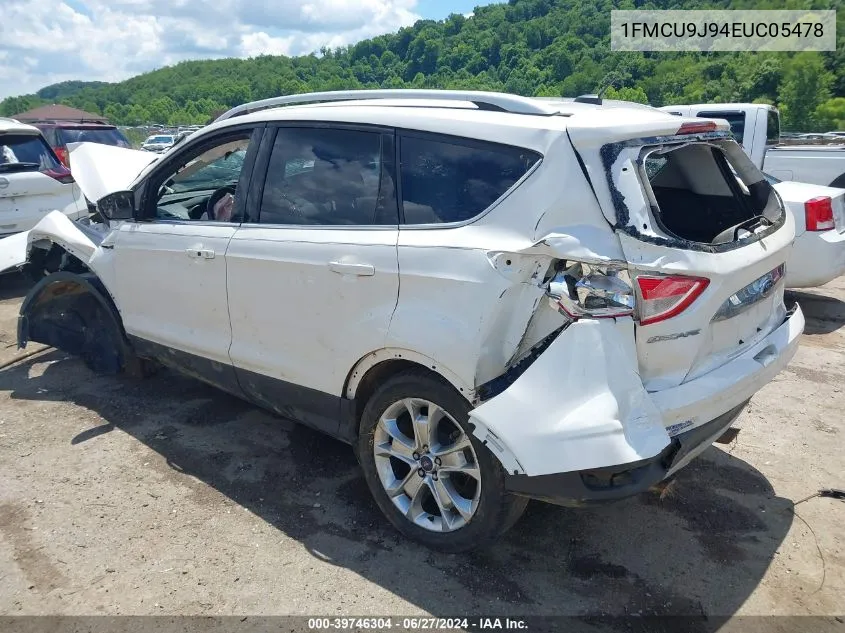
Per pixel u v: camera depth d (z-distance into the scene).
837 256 6.30
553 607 2.69
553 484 2.45
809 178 9.64
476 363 2.58
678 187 3.75
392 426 3.03
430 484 2.92
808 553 3.03
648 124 2.66
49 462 3.78
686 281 2.45
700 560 2.98
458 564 2.94
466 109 2.96
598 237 2.44
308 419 3.42
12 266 5.38
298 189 3.34
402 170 2.96
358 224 3.07
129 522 3.23
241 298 3.49
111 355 4.81
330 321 3.09
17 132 7.83
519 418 2.44
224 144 3.78
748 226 2.99
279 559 2.97
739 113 8.82
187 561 2.95
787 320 3.23
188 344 3.89
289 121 3.43
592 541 3.10
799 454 3.92
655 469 2.51
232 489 3.52
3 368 5.19
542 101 3.06
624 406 2.39
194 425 4.24
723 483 3.60
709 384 2.61
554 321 2.52
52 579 2.83
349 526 3.21
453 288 2.65
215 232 3.63
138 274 4.11
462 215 2.76
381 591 2.77
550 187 2.54
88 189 4.97
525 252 2.51
